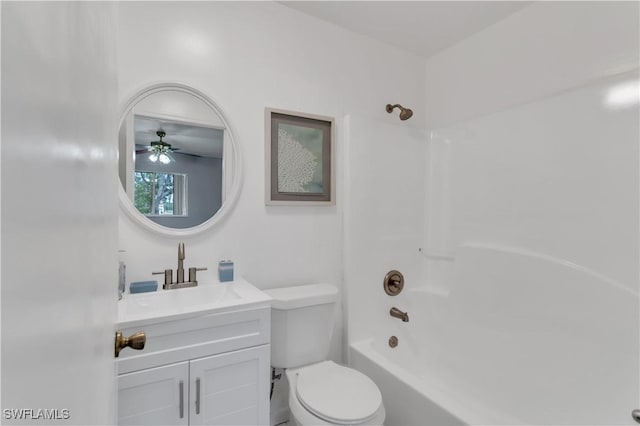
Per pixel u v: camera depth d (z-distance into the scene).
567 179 1.41
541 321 1.45
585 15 1.49
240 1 1.61
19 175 0.16
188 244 1.49
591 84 1.33
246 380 1.22
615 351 1.20
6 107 0.14
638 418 1.12
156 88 1.41
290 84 1.75
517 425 1.46
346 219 1.88
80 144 0.30
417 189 2.13
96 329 0.40
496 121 1.74
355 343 1.82
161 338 1.07
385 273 1.98
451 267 1.99
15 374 0.15
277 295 1.54
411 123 2.21
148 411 1.04
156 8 1.42
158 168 1.42
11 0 0.14
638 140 1.19
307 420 1.16
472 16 1.81
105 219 0.50
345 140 1.88
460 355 1.79
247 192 1.62
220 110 1.54
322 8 1.75
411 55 2.21
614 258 1.24
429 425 1.26
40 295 0.19
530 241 1.54
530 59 1.71
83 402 0.31
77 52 0.29
